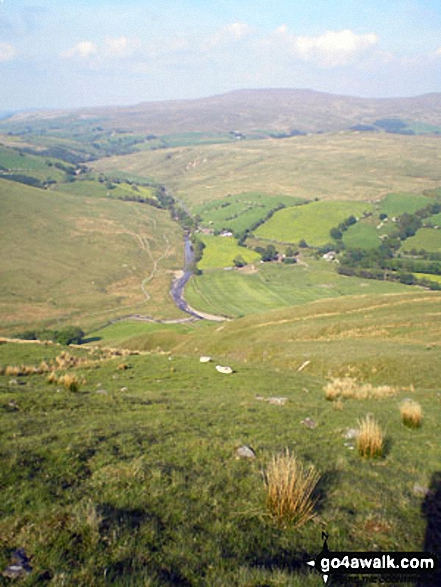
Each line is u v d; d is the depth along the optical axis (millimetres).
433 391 22922
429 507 8492
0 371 21672
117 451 9812
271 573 5852
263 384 23844
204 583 5574
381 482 9539
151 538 6430
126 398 16547
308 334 47406
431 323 44188
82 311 169000
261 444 11359
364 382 28953
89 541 6094
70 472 8344
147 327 142750
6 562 5469
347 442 12523
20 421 11438
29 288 188125
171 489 8133
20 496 7078
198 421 13438
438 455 11805
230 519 7383
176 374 25344
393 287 169500
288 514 7457
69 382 17797
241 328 58812
